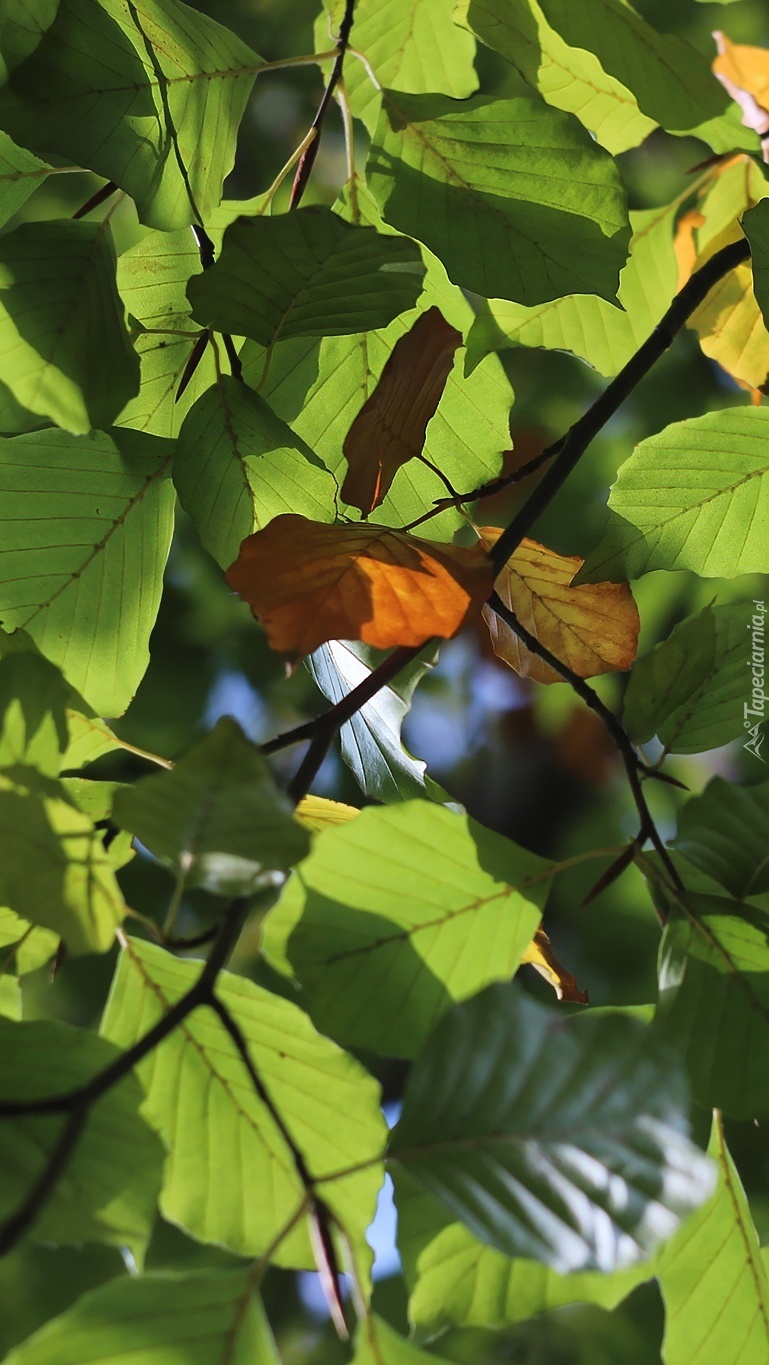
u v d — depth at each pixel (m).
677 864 1.14
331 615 1.09
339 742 1.23
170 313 1.22
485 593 1.10
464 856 1.09
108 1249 2.53
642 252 1.32
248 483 1.17
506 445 1.26
